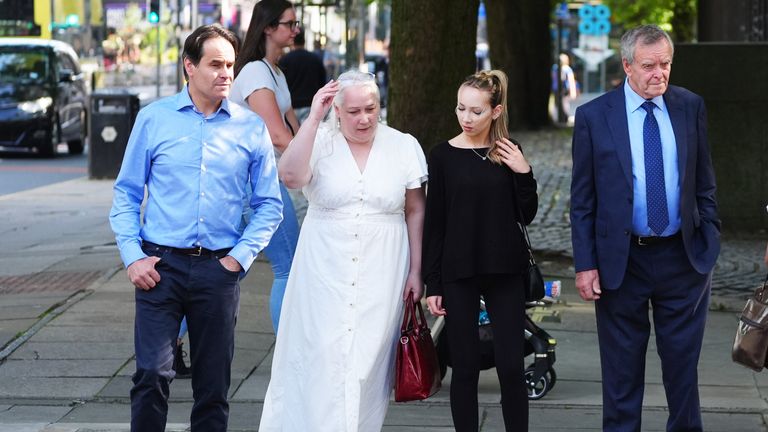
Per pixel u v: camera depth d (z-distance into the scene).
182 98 11.77
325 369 12.21
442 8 24.66
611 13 85.56
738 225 30.66
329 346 12.20
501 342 12.40
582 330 20.11
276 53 16.22
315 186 12.32
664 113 12.38
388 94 25.34
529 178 12.32
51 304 21.72
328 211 12.37
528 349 16.06
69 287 23.50
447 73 24.84
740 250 28.22
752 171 30.55
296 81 32.25
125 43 106.81
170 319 11.59
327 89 12.00
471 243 12.31
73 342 18.94
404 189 12.40
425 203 12.61
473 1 24.92
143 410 11.52
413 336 12.34
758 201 30.58
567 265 26.25
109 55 106.00
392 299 12.34
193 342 11.80
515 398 12.42
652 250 12.43
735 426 14.90
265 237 11.84
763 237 30.08
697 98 12.48
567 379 17.16
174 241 11.55
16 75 53.12
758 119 30.45
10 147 53.84
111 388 16.61
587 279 12.55
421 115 24.83
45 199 38.06
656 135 12.33
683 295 12.45
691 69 30.45
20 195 39.09
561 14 81.75
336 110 12.34
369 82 12.12
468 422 12.47
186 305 11.68
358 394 12.17
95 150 44.03
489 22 64.38
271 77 16.02
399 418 15.23
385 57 94.25
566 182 41.38
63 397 16.20
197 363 11.80
